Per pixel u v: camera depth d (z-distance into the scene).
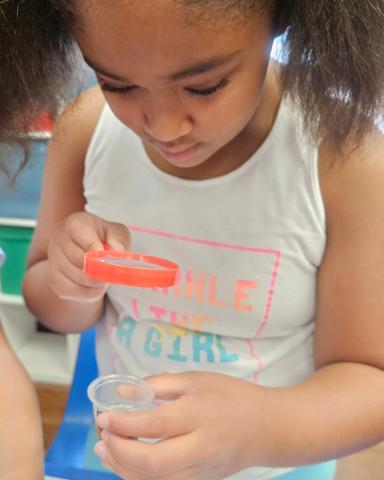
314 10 0.54
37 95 0.66
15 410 0.62
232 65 0.50
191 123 0.54
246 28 0.49
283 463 0.64
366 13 0.53
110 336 0.87
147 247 0.79
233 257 0.75
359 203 0.70
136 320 0.84
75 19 0.50
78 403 0.97
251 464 0.62
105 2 0.46
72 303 0.85
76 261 0.68
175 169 0.76
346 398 0.68
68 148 0.85
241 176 0.73
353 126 0.60
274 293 0.76
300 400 0.65
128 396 0.60
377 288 0.71
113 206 0.80
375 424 0.68
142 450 0.55
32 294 0.90
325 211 0.72
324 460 0.67
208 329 0.80
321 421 0.64
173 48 0.47
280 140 0.72
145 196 0.78
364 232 0.71
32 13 0.60
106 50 0.49
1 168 0.75
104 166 0.81
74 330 0.93
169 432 0.55
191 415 0.56
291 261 0.74
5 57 0.62
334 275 0.73
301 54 0.58
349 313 0.73
